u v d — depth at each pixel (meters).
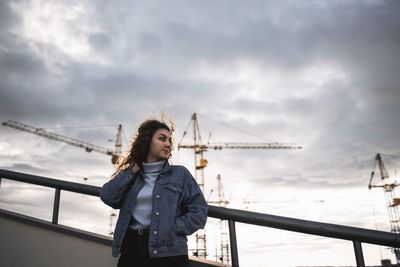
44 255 2.35
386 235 1.29
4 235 2.60
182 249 1.52
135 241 1.58
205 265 1.80
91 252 2.15
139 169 1.77
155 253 1.48
